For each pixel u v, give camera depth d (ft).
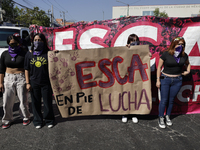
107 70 9.00
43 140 7.82
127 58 8.89
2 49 17.31
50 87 8.78
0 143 7.57
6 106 8.61
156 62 10.46
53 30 10.93
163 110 8.98
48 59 8.41
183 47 8.21
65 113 9.14
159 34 10.26
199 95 10.57
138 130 8.68
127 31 10.44
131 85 9.11
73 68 8.79
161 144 7.53
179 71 8.62
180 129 8.78
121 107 9.31
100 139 7.90
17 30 19.75
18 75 8.59
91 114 9.37
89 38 10.80
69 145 7.47
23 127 8.96
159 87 8.98
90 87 9.09
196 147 7.32
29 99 13.06
